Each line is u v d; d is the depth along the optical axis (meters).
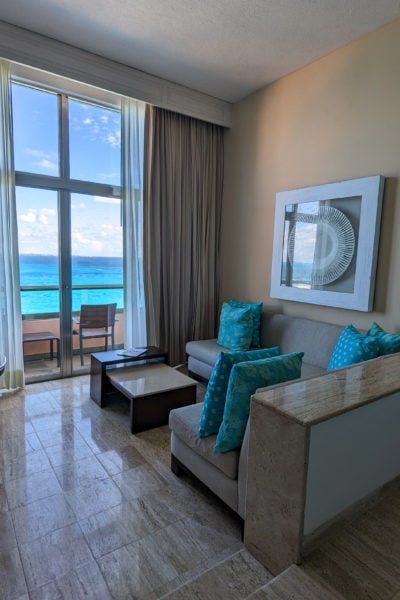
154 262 4.16
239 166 4.37
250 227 4.25
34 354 3.87
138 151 4.02
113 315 4.27
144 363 3.54
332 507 1.44
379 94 2.91
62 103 3.63
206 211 4.50
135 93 3.68
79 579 1.50
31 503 1.95
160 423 2.86
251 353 1.93
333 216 3.23
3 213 3.32
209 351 3.69
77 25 2.97
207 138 4.41
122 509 1.92
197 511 1.92
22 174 3.48
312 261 3.44
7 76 3.22
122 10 2.76
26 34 3.04
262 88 3.99
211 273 4.63
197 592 1.32
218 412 1.87
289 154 3.71
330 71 3.28
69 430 2.78
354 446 1.48
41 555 1.62
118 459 2.40
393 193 2.86
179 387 2.92
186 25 2.92
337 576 1.27
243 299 4.40
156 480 2.18
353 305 3.10
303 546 1.33
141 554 1.63
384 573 1.28
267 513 1.43
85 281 4.01
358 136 3.08
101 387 3.17
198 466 1.99
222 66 3.55
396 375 1.78
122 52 3.36
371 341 2.36
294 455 1.30
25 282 3.66
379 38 2.88
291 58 3.37
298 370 1.88
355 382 1.67
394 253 2.87
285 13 2.72
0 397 3.39
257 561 1.49
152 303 4.20
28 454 2.44
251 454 1.49
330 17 2.75
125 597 1.42
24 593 1.43
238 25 2.89
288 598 1.18
